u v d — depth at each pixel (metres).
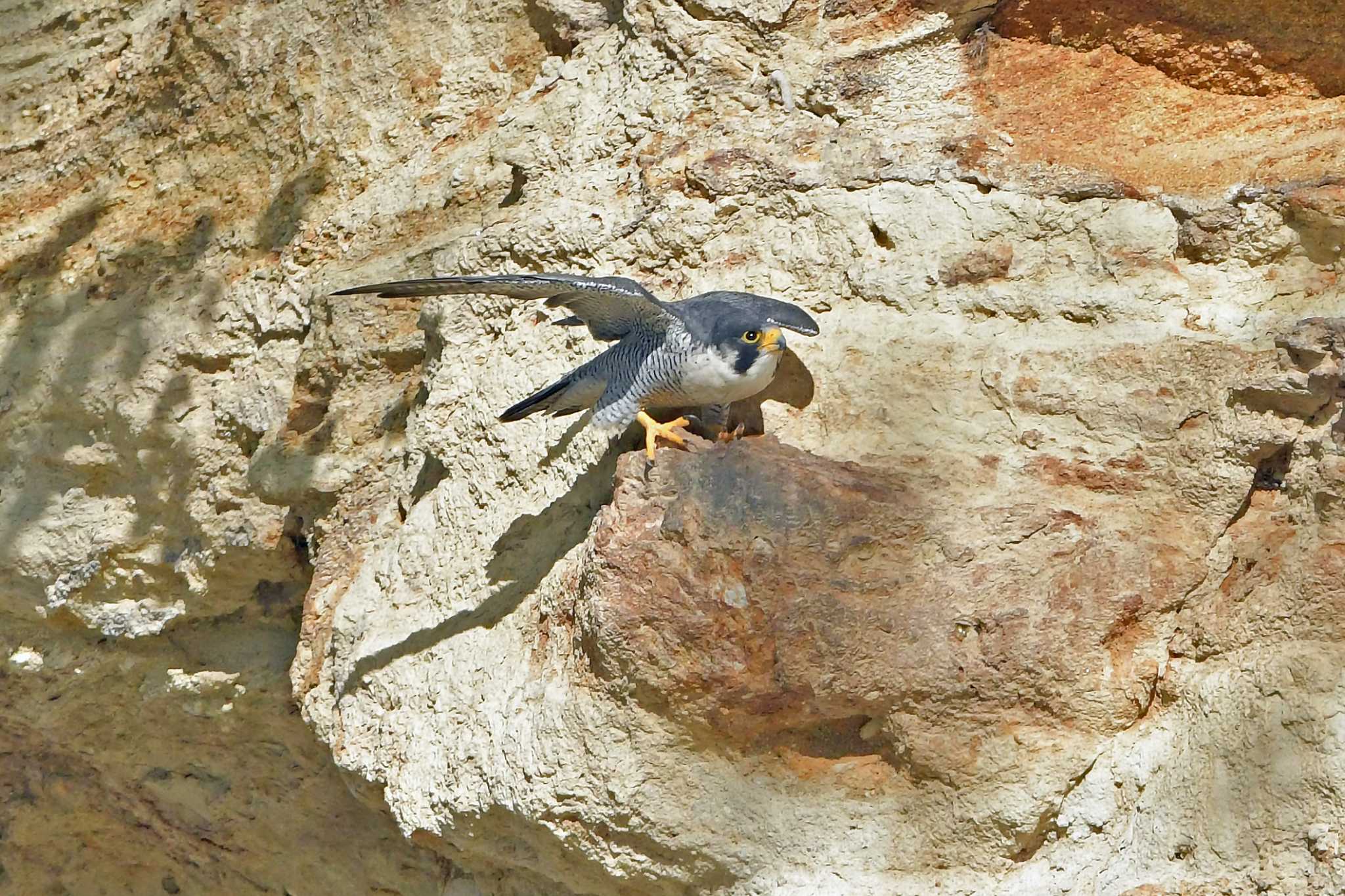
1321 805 8.48
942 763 9.27
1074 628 9.26
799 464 9.59
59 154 15.52
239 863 15.61
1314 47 10.29
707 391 9.66
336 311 12.76
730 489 9.38
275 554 13.02
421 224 12.82
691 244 11.05
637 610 9.13
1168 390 9.72
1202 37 10.52
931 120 10.97
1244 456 9.50
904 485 9.66
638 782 9.32
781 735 9.52
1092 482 9.70
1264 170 10.05
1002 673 9.20
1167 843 8.95
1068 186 10.36
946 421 9.99
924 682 9.20
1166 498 9.61
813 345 10.46
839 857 9.37
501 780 9.75
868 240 10.67
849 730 9.54
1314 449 9.29
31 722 14.82
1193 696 9.16
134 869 16.55
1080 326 10.13
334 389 12.83
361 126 13.70
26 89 15.91
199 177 14.57
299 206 13.73
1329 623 8.80
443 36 13.58
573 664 9.59
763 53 11.69
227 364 13.59
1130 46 10.77
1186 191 10.16
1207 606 9.34
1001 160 10.56
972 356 10.15
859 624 9.20
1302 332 9.40
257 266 13.74
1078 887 9.12
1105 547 9.44
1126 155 10.45
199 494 13.39
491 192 12.52
